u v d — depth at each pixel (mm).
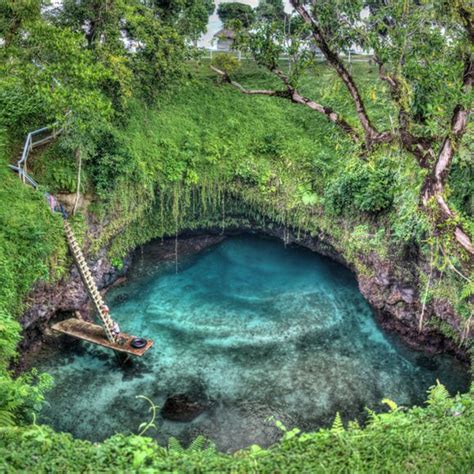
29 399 12219
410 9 9750
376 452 8438
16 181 19234
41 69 18047
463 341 18391
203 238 26328
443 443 8664
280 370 18641
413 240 19062
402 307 20156
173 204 24250
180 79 23078
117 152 21344
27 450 8461
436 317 19219
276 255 25438
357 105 10711
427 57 9641
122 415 16484
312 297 22453
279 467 8344
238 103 26469
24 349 18469
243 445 15547
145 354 19125
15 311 17031
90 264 21219
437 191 10234
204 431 15961
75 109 17609
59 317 20172
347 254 22578
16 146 20547
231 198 25438
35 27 17188
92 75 17516
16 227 17375
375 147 11016
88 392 17328
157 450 8898
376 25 10289
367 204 20719
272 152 24891
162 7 23344
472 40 9188
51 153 20578
